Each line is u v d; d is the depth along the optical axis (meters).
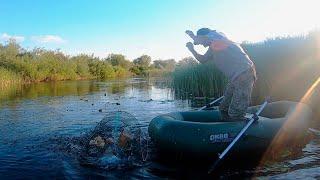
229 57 2.97
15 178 2.50
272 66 6.07
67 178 2.47
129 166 2.69
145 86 13.30
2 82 16.48
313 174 2.41
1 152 3.17
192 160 2.82
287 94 5.67
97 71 27.08
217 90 7.37
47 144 3.44
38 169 2.68
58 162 2.83
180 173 2.53
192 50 3.26
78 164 2.76
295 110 3.24
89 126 4.38
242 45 7.00
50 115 5.51
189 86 8.87
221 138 2.78
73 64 24.58
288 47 6.11
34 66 20.72
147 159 2.84
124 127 3.38
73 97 8.95
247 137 2.84
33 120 5.02
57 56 26.59
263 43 6.66
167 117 3.13
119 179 2.43
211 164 2.72
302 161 2.70
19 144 3.47
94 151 3.04
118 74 30.38
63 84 16.89
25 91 11.80
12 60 20.27
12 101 8.11
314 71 5.53
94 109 6.17
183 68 10.94
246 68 2.91
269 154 2.92
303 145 3.14
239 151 2.83
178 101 7.06
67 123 4.66
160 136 2.92
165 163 2.76
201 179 2.41
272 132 2.94
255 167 2.62
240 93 2.92
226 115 3.15
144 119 4.79
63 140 3.59
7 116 5.51
